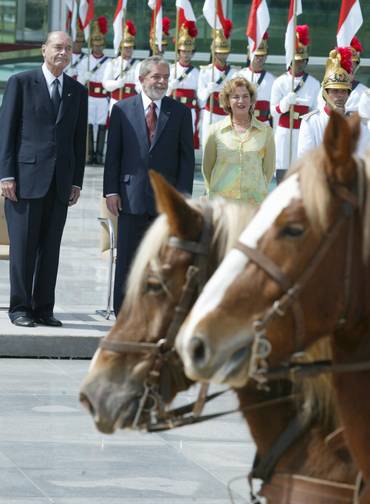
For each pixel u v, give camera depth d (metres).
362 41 38.03
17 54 47.94
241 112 15.00
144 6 44.25
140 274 6.31
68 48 15.35
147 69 15.24
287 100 29.11
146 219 15.37
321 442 6.26
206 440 11.48
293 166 5.67
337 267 5.45
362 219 5.51
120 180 15.35
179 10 34.97
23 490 9.74
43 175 15.30
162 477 10.22
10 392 13.28
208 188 15.14
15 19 48.25
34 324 15.70
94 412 6.27
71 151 15.53
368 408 5.77
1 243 17.22
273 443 6.45
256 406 6.43
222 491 9.82
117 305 15.88
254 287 5.39
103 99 42.62
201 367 5.32
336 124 5.39
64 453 10.91
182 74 36.56
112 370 6.29
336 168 5.44
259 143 15.04
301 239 5.41
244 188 14.95
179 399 12.76
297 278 5.41
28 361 15.02
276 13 40.03
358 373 5.77
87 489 9.82
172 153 15.29
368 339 5.71
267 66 40.41
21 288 15.61
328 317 5.48
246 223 6.28
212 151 15.12
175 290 6.25
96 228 27.06
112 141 15.33
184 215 6.23
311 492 6.21
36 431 11.66
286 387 6.44
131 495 9.67
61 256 22.78
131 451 11.05
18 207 15.39
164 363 6.27
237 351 5.39
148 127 15.28
